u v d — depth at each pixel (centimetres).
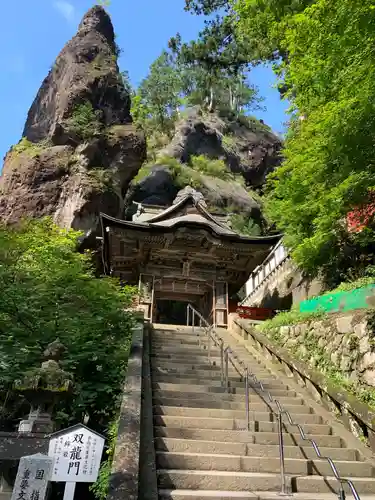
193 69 4816
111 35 3209
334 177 856
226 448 601
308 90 914
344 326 884
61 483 682
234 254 1880
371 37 620
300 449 616
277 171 1435
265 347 1153
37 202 2208
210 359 1055
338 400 736
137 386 671
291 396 845
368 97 641
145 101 4503
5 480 501
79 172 2302
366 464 586
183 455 555
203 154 4081
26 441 459
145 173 3450
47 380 531
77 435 466
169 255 1883
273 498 473
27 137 2670
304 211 1292
